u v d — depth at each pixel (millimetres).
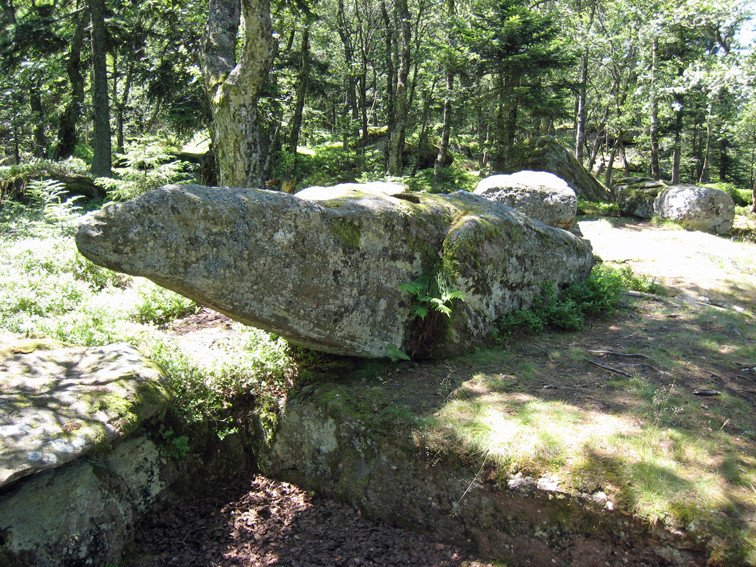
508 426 3543
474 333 4941
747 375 4570
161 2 13023
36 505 3021
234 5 8523
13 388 3598
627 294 7105
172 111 16422
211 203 3416
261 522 3922
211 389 4488
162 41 18438
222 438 4348
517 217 5871
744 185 34812
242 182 8211
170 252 3260
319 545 3627
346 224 4160
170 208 3248
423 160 24000
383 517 3754
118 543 3377
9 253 7262
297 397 4348
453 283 4730
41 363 4059
